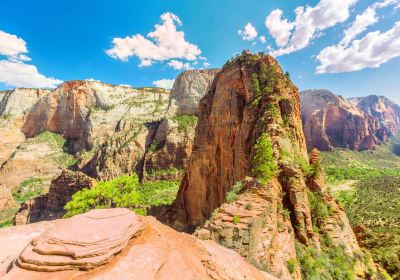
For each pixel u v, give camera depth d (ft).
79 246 18.25
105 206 149.07
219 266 25.85
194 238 28.68
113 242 19.40
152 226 25.30
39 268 16.72
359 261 95.71
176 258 21.84
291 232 81.00
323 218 98.02
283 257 68.95
